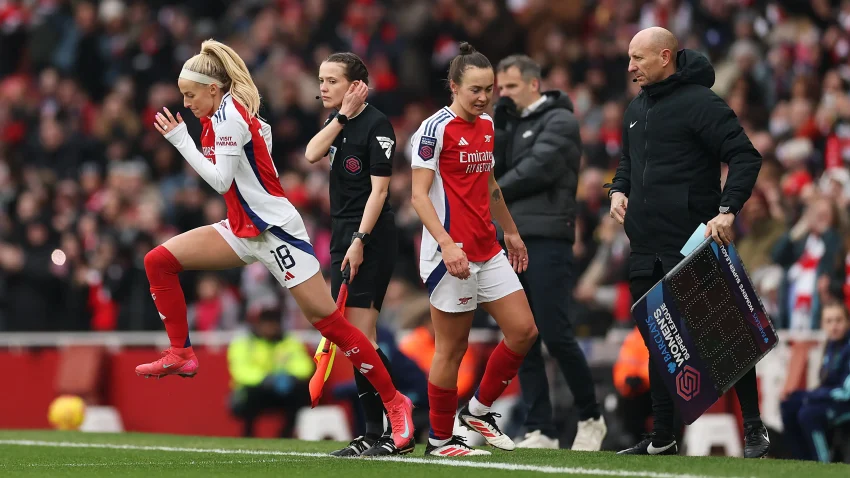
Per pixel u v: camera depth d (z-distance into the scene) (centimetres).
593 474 1797
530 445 2602
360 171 2152
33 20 6200
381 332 3300
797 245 3566
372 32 5772
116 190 4928
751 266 3728
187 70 2062
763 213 3747
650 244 2202
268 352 3744
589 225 4266
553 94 2606
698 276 2103
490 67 1981
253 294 4366
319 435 3606
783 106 4481
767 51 4978
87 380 3931
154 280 2098
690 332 2106
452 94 2039
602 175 4425
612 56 5244
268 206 2047
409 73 5644
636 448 2275
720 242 2095
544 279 2552
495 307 2039
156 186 5281
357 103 2136
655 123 2175
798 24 5097
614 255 3997
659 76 2183
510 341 2045
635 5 5475
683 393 2112
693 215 2169
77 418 3778
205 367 3872
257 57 5822
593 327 3819
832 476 1766
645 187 2192
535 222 2552
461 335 2050
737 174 2100
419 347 3566
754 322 2122
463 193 2000
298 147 5372
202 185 5144
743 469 1858
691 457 2119
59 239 4597
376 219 2112
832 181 3481
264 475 1853
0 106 5712
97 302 4453
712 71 2178
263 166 2055
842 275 3381
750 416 2178
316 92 5553
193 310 4434
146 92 5712
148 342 3947
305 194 4838
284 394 3719
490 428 2116
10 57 6172
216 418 3838
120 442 2811
